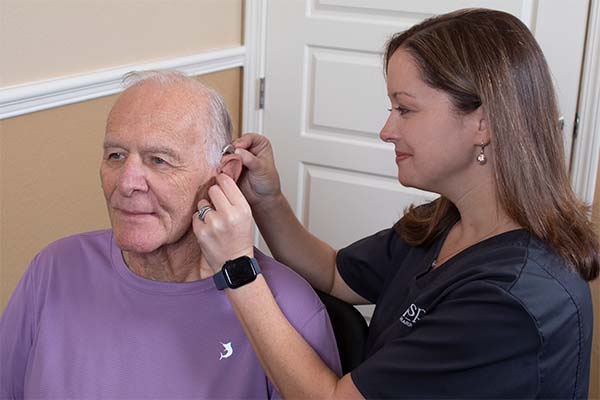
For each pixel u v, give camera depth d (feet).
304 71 9.39
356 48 9.05
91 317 4.40
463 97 3.89
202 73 8.67
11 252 6.55
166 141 4.03
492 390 3.65
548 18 8.14
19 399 4.62
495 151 3.89
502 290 3.64
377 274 5.08
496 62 3.85
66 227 7.11
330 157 9.50
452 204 4.53
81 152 7.13
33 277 4.58
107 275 4.47
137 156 4.07
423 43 4.00
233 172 4.40
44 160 6.72
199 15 8.54
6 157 6.33
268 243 5.24
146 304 4.36
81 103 7.01
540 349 3.62
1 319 4.58
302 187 9.78
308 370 3.89
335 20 9.09
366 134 9.27
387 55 4.34
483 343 3.62
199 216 4.01
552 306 3.66
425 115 3.99
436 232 4.58
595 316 8.22
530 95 3.90
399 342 3.88
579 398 3.94
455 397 3.70
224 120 4.29
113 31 7.27
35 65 6.46
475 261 3.98
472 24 4.00
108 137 4.11
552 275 3.77
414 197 9.17
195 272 4.41
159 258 4.32
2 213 6.40
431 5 8.61
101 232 4.69
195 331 4.30
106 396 4.28
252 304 3.91
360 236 9.62
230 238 3.90
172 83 4.20
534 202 3.90
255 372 4.27
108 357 4.32
